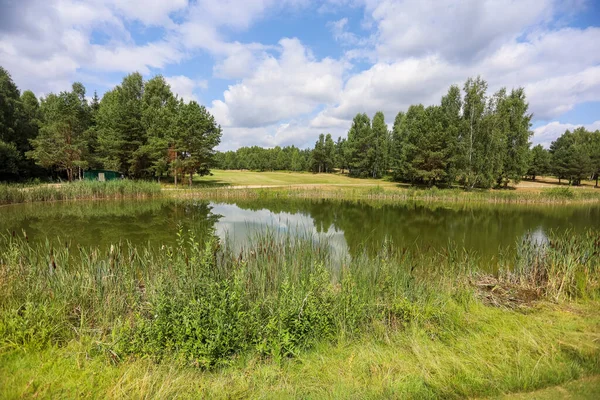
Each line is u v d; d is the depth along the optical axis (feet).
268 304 14.90
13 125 105.60
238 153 328.08
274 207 81.00
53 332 12.96
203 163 114.62
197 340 11.60
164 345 11.99
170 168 111.24
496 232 51.08
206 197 95.30
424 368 11.28
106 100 154.20
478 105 120.37
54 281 17.08
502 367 11.45
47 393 9.62
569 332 14.15
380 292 17.25
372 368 11.42
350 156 197.98
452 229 53.78
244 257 24.64
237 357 11.93
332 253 29.73
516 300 19.12
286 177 182.09
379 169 186.91
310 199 100.01
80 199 79.66
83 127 115.55
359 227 54.70
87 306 15.98
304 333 13.20
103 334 13.56
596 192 107.24
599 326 14.92
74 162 100.58
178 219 58.29
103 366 11.19
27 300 13.78
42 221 54.54
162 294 13.20
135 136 115.34
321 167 257.55
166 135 113.29
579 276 20.95
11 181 102.12
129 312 15.74
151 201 84.17
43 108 140.46
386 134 190.70
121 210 68.90
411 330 14.33
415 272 22.95
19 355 11.43
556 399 9.80
